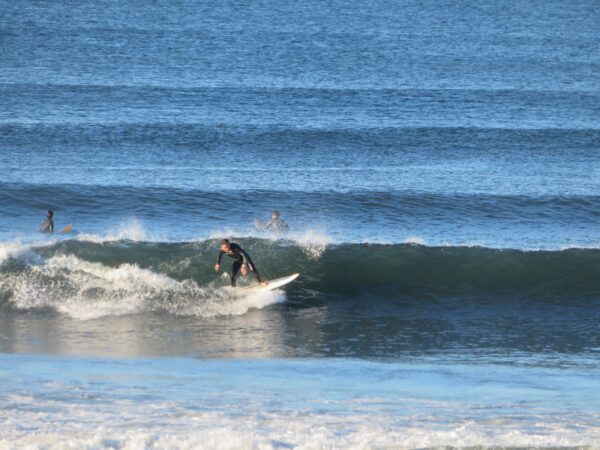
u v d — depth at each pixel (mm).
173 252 62250
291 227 83500
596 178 109188
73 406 32844
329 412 33312
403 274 61625
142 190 93812
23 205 87750
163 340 48469
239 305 55438
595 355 47500
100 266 57344
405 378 41281
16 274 56000
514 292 60438
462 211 91938
